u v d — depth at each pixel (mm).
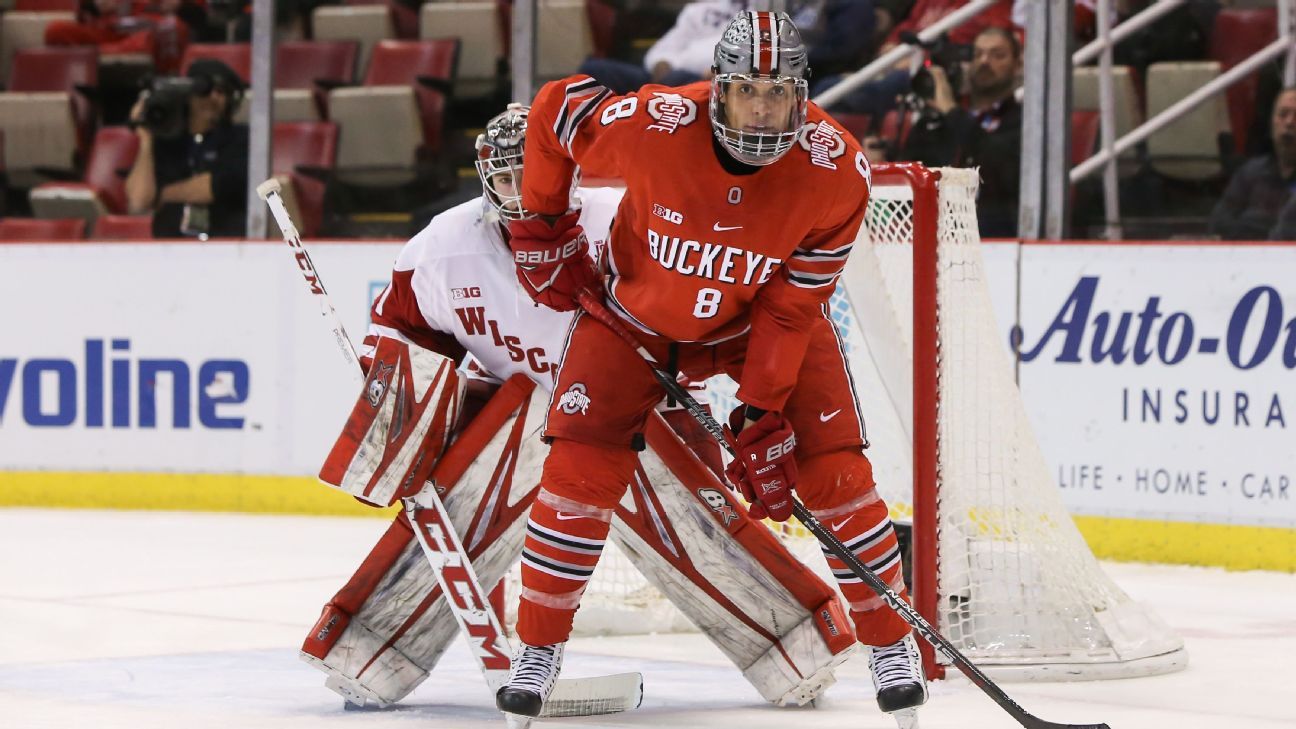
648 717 12312
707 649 15750
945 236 14812
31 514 27594
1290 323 21188
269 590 19547
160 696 13023
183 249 27938
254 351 27688
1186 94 27266
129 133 34031
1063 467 22922
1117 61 28000
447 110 32594
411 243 12984
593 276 11414
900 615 10883
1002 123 26125
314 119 32875
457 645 15977
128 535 24844
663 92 10469
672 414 13023
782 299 10570
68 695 13039
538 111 10859
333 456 12180
